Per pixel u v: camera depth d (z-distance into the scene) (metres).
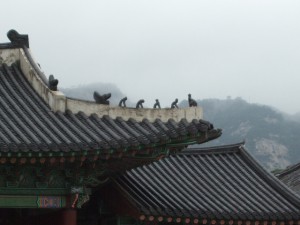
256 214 36.50
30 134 29.80
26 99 32.97
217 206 37.06
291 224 37.50
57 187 31.19
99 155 29.77
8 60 35.06
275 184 40.75
